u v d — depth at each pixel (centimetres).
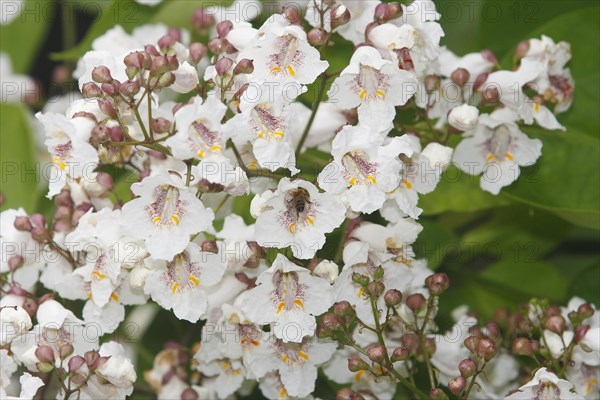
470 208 77
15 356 69
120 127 69
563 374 70
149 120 67
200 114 65
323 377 75
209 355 70
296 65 66
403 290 69
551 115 75
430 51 70
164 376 75
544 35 76
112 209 71
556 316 70
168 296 67
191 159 66
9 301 71
